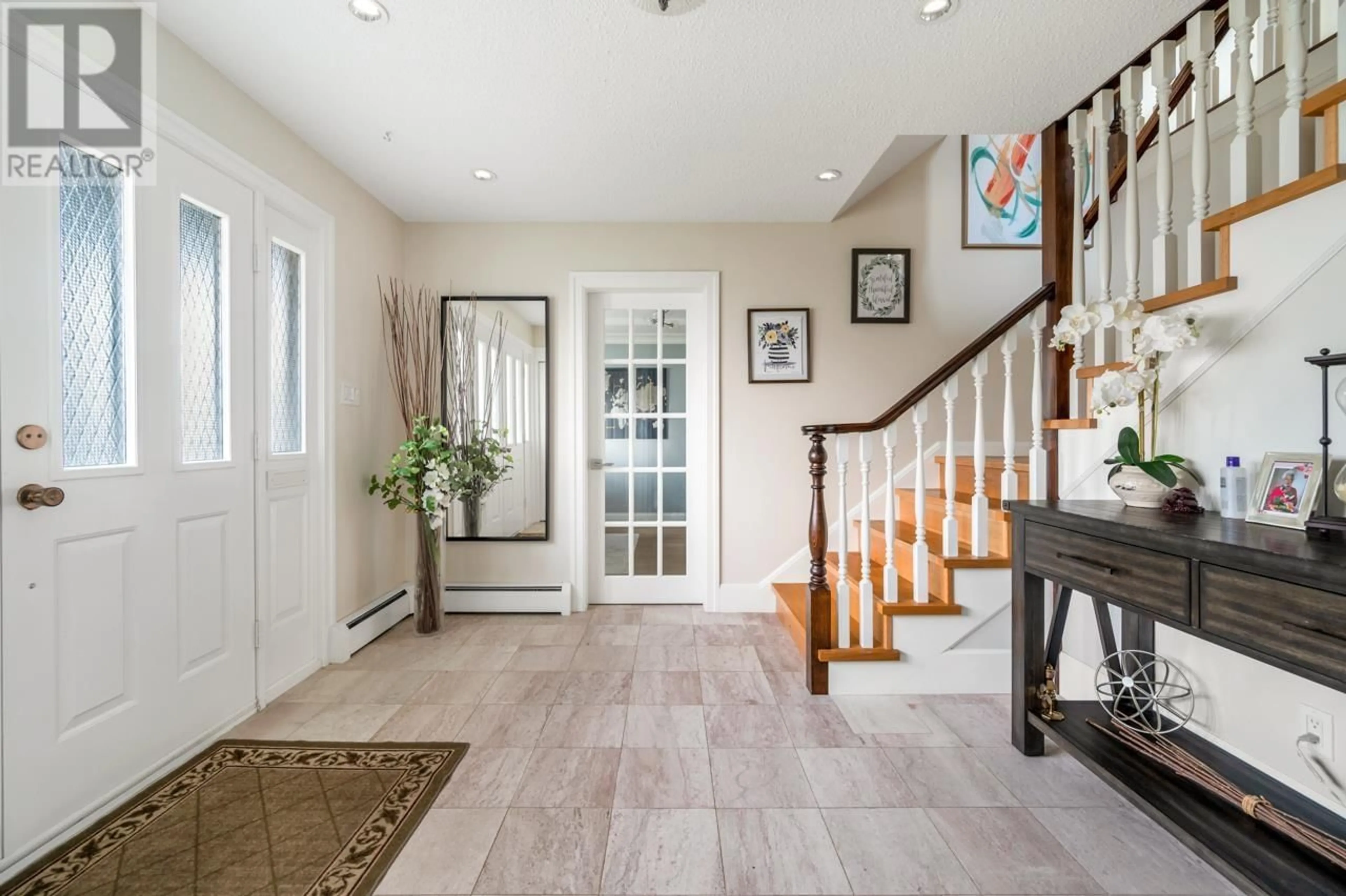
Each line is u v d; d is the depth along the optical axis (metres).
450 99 2.07
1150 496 1.63
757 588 3.34
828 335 3.33
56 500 1.37
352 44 1.77
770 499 3.36
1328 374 1.27
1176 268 1.71
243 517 2.04
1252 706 1.50
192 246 1.85
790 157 2.52
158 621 1.70
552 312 3.32
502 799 1.59
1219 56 2.14
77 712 1.47
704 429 3.46
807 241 3.32
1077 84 2.01
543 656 2.65
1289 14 1.38
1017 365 3.38
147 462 1.66
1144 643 1.80
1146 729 1.65
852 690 2.26
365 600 2.86
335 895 1.24
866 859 1.36
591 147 2.42
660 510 3.49
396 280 3.17
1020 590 1.84
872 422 2.36
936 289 3.34
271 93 2.03
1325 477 1.23
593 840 1.42
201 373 1.89
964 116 2.21
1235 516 1.43
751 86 2.00
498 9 1.62
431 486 2.80
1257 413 1.46
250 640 2.08
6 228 1.32
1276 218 1.40
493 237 3.30
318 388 2.48
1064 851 1.39
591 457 3.47
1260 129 1.90
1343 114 1.25
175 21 1.66
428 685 2.33
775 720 2.05
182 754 1.78
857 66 1.89
